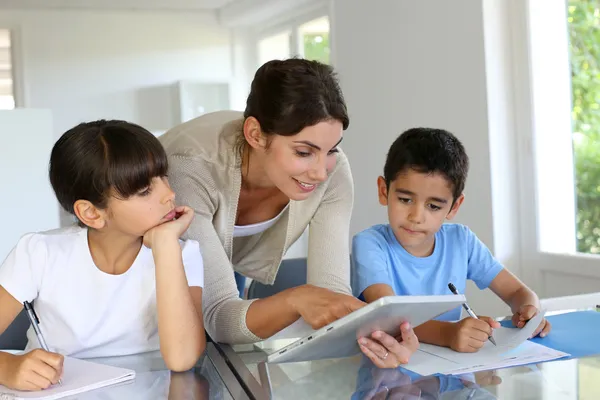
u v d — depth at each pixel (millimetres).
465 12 3123
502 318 1384
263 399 851
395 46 3732
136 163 1128
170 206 1188
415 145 1521
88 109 6531
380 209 3994
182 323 1091
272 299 1191
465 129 3174
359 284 1600
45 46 6410
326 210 1500
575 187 2957
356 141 4203
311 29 5559
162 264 1139
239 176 1377
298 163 1169
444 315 1644
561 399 840
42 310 1232
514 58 3023
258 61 6738
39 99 6418
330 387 904
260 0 5734
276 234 1576
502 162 3023
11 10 6320
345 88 4312
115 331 1233
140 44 6621
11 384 939
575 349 1100
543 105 2951
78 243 1237
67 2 6199
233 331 1204
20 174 3289
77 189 1148
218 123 1457
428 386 904
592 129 2855
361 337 1016
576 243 2947
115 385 951
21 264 1213
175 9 6656
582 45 2885
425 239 1572
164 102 6703
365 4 4023
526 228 3021
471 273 1738
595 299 1528
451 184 1520
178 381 965
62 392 915
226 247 1467
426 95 3473
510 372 970
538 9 2934
